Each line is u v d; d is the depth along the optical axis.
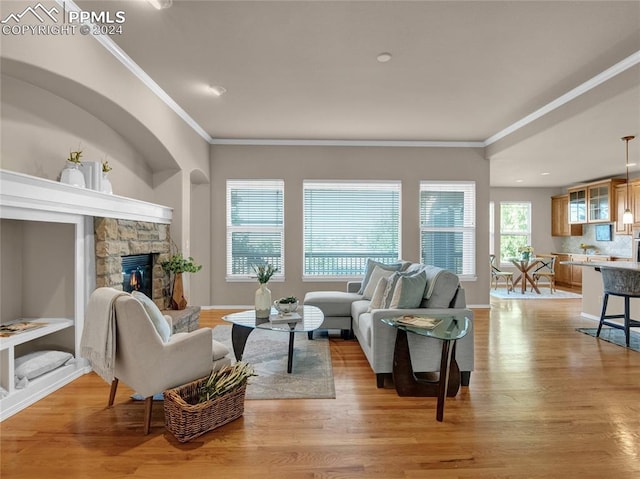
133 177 3.99
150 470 1.70
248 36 2.77
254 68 3.29
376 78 3.48
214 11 2.46
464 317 2.66
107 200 3.05
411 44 2.87
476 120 4.71
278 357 3.33
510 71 3.32
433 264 5.81
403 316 2.56
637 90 3.09
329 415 2.23
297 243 5.62
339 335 4.16
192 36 2.78
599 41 2.81
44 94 2.76
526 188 8.95
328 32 2.71
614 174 7.25
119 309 1.95
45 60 2.32
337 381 2.78
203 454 1.83
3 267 2.62
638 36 2.73
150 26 2.65
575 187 8.18
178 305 4.17
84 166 2.95
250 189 5.66
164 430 2.05
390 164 5.70
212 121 4.77
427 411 2.29
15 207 2.20
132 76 3.26
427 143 5.70
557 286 8.55
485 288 5.77
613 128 4.16
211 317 5.00
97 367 2.08
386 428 2.08
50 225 2.79
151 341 1.98
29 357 2.53
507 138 5.07
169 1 2.31
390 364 2.64
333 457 1.81
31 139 2.65
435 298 2.81
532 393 2.56
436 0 2.34
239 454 1.83
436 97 3.94
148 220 3.84
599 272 4.86
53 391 2.54
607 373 2.95
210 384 2.12
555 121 4.04
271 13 2.48
